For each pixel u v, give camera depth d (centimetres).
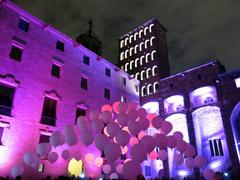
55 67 2544
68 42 2798
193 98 3478
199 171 2997
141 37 4703
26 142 1992
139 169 1143
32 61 2284
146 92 4006
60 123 2356
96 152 2588
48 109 2308
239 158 2664
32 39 2361
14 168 1514
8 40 2130
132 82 3906
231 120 2880
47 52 2481
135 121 1414
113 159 1227
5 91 1994
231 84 3034
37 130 2112
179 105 3638
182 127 3491
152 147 1337
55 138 1530
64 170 2186
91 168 2461
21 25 2323
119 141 1289
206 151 3144
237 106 2902
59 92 2461
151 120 1634
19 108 2031
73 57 2794
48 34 2569
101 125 1523
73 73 2719
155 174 3338
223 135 3075
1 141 1825
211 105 3117
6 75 2012
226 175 2578
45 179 1970
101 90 3086
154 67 4162
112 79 3388
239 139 2856
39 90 2258
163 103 3666
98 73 3131
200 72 3419
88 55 3055
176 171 3212
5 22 2155
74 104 2592
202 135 3275
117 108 1617
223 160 2941
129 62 4634
